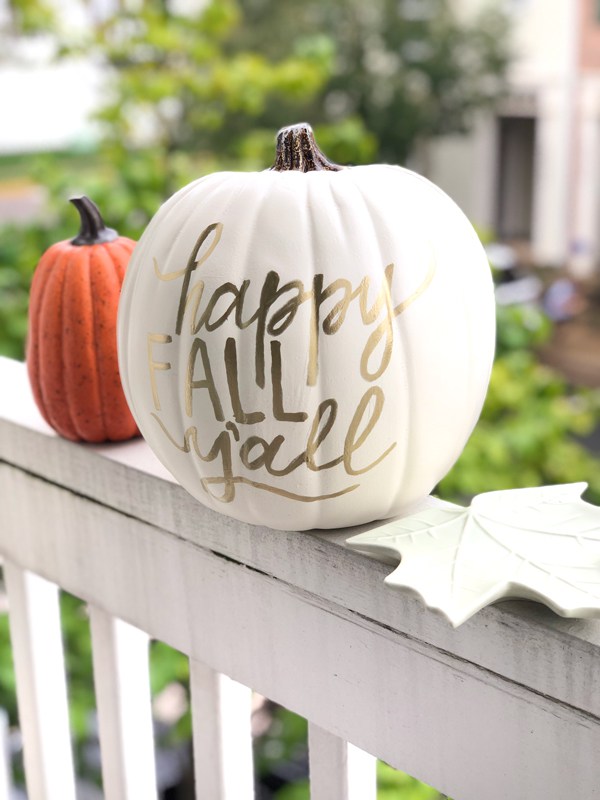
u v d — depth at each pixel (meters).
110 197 2.14
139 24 2.96
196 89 2.99
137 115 2.98
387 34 8.98
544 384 2.33
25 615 0.95
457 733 0.60
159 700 2.32
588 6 8.69
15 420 0.86
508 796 0.58
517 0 8.98
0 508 0.92
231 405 0.57
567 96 8.91
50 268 0.78
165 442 0.62
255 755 2.09
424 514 0.62
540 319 2.36
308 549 0.65
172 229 0.61
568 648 0.52
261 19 9.10
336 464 0.58
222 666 0.75
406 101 9.06
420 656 0.60
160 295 0.59
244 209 0.58
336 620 0.65
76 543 0.85
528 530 0.58
